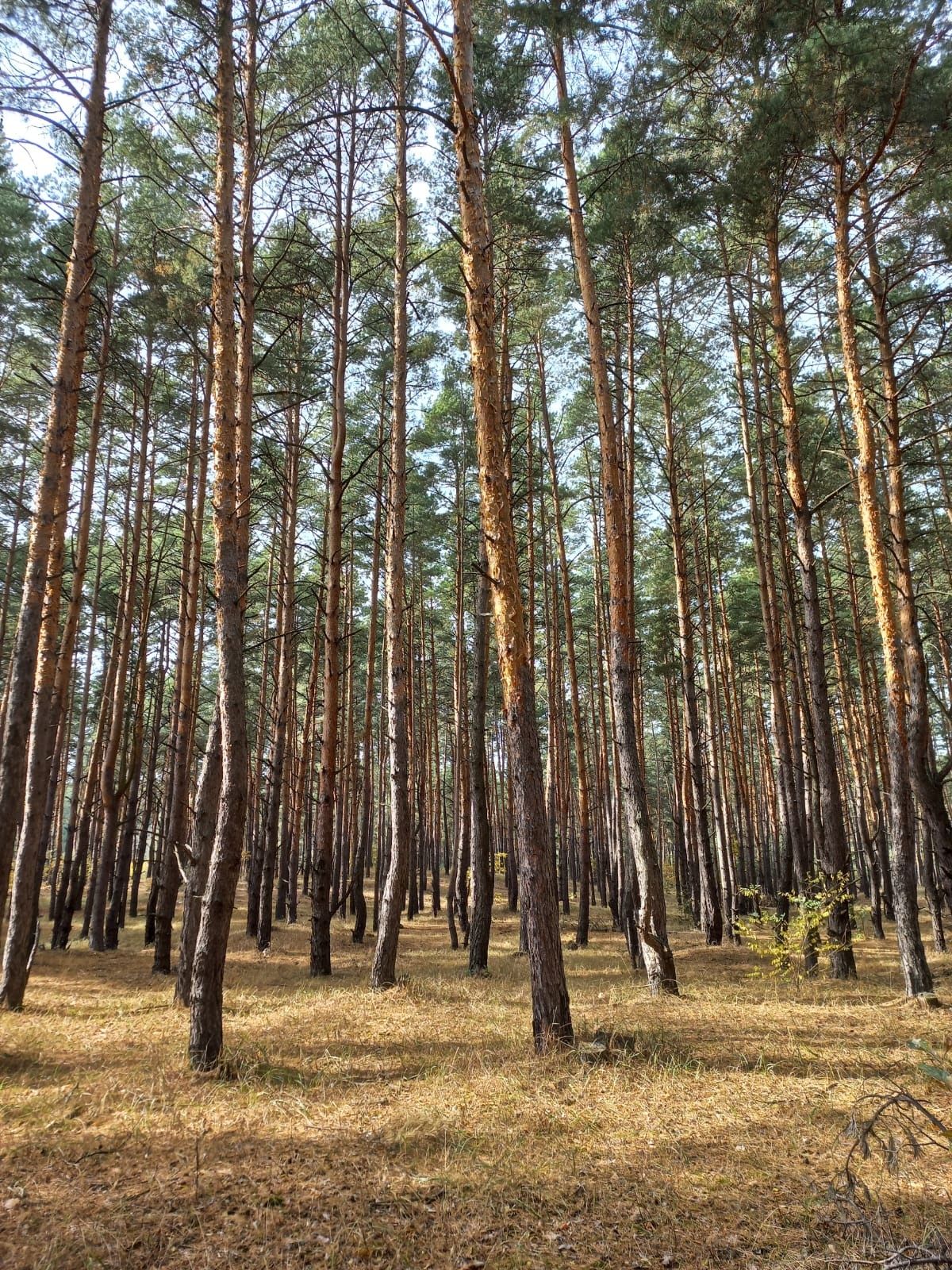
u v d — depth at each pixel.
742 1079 6.27
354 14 13.09
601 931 22.80
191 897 10.39
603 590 26.27
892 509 11.02
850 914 12.40
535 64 11.84
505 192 13.79
